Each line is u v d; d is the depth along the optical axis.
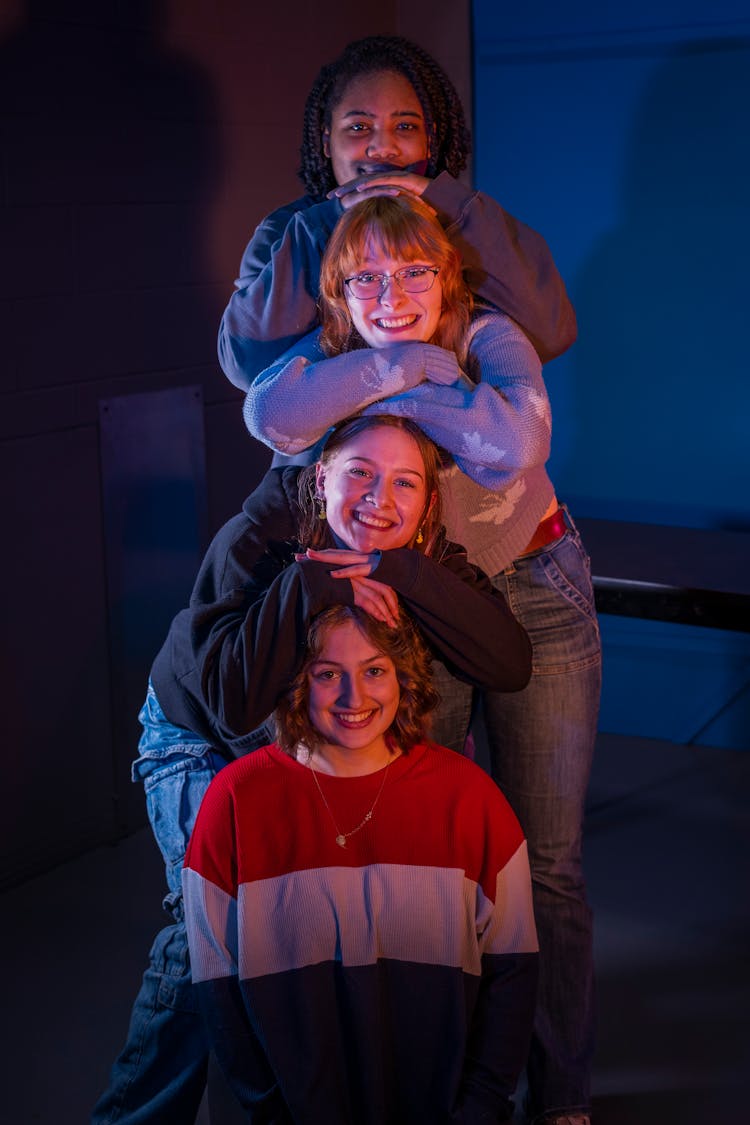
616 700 4.14
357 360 1.74
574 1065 2.25
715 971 2.86
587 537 3.80
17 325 2.97
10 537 3.04
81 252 3.09
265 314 2.03
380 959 1.76
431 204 1.88
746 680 3.94
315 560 1.67
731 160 3.66
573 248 3.93
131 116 3.16
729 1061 2.55
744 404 3.81
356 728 1.70
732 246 3.71
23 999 2.76
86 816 3.35
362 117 2.17
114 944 2.96
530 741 2.17
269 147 3.58
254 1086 1.76
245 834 1.73
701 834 3.47
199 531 3.54
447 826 1.74
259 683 1.66
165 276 3.32
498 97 3.92
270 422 1.75
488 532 1.97
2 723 3.10
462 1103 1.73
